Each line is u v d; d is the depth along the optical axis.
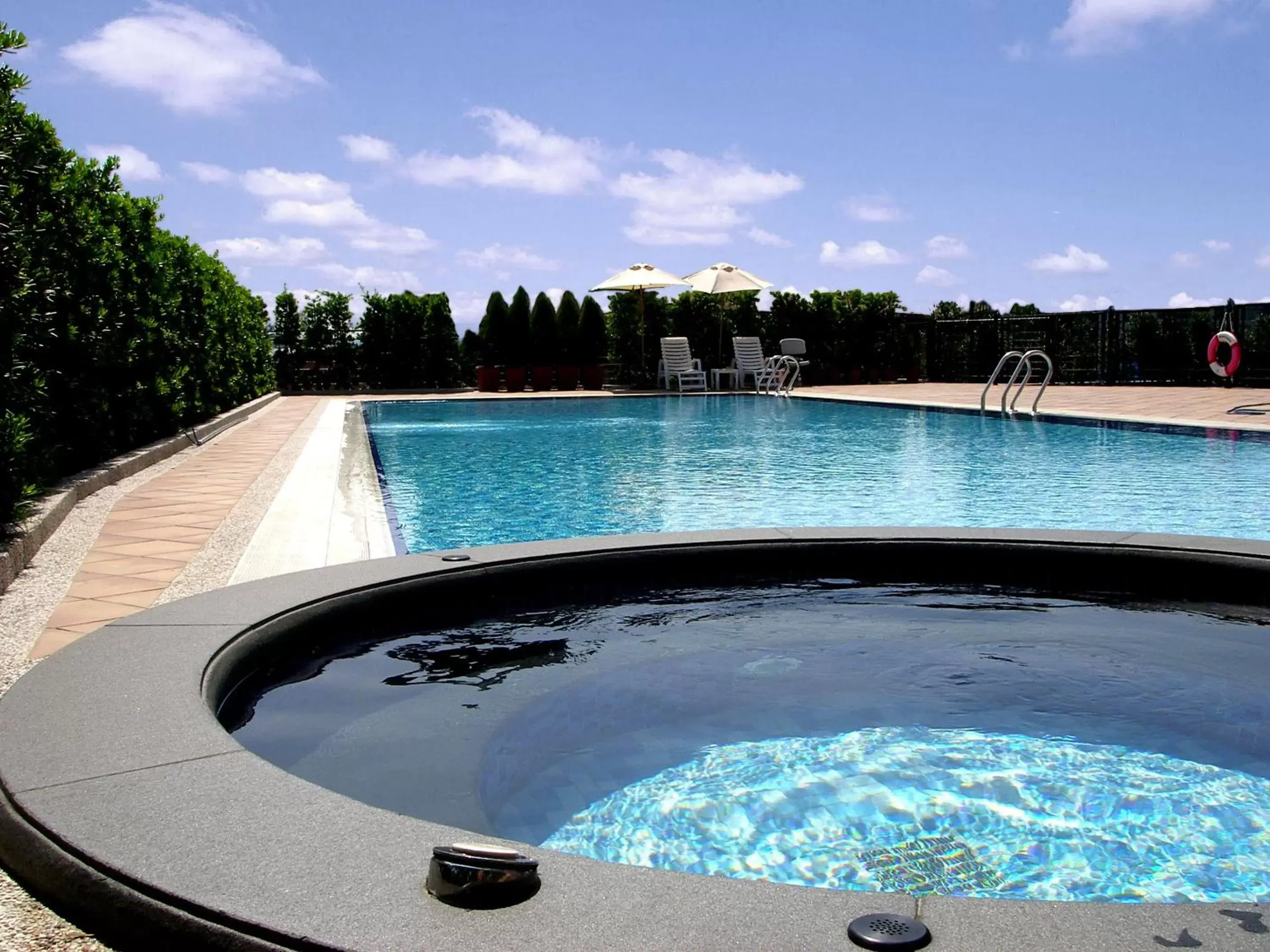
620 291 21.14
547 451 9.61
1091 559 3.57
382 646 3.02
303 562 4.02
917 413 13.62
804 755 2.20
